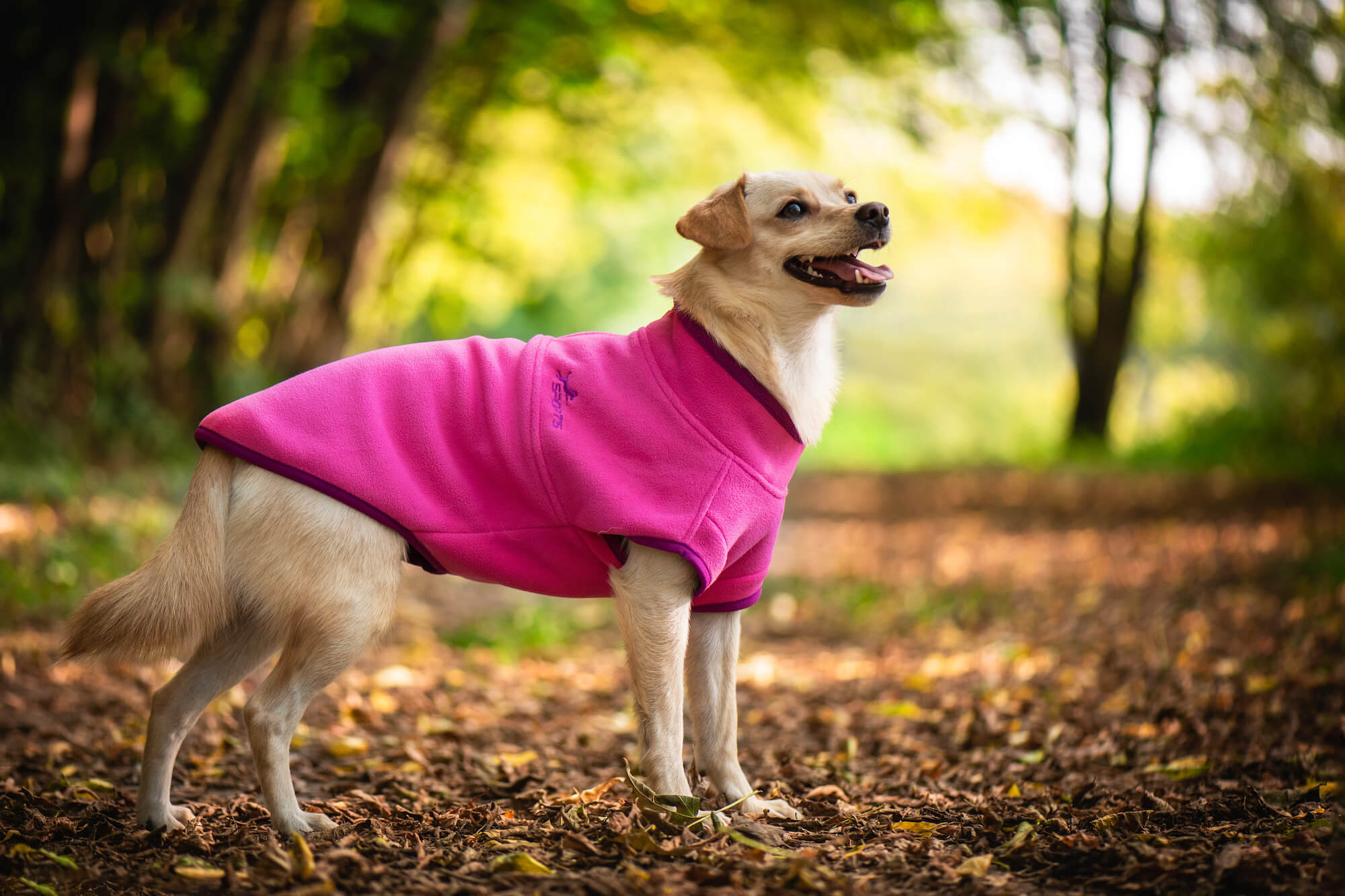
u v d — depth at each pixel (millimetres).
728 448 3215
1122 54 15984
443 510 3154
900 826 3121
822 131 18672
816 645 7008
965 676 5734
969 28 15914
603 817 3182
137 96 10945
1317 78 14234
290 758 4078
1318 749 3863
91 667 5145
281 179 14117
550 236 22000
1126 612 6938
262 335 14562
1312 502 10961
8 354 10430
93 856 2799
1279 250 16984
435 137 16656
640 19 14883
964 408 37500
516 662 6258
